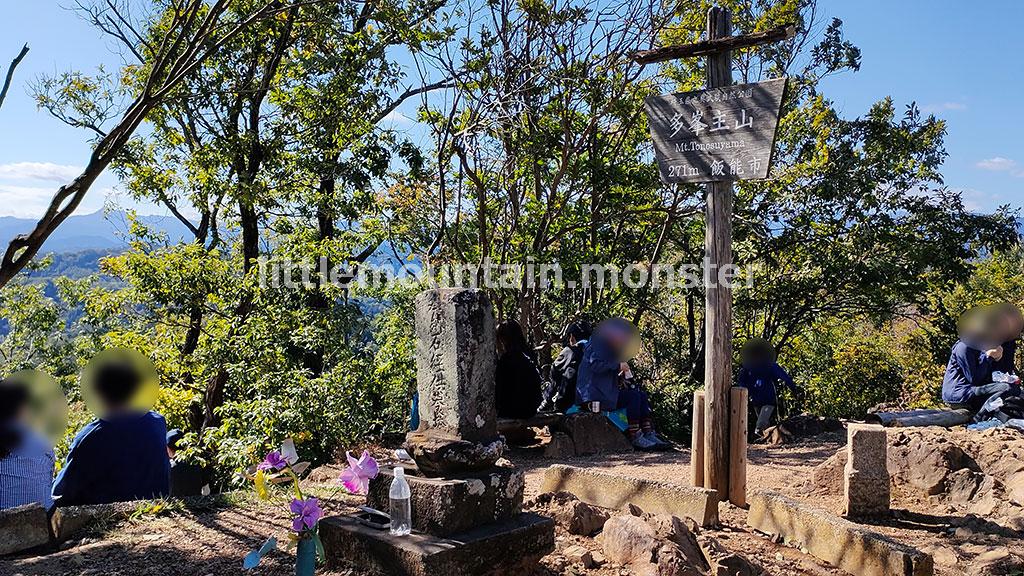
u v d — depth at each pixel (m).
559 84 11.84
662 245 14.25
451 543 3.66
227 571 4.14
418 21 12.95
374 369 11.20
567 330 9.99
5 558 4.50
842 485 6.38
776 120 5.23
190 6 7.12
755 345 10.92
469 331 3.97
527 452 8.77
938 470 6.26
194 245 13.09
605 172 12.32
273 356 10.70
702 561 4.34
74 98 15.57
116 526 5.01
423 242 12.64
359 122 14.54
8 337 27.83
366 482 3.78
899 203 16.05
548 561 4.25
